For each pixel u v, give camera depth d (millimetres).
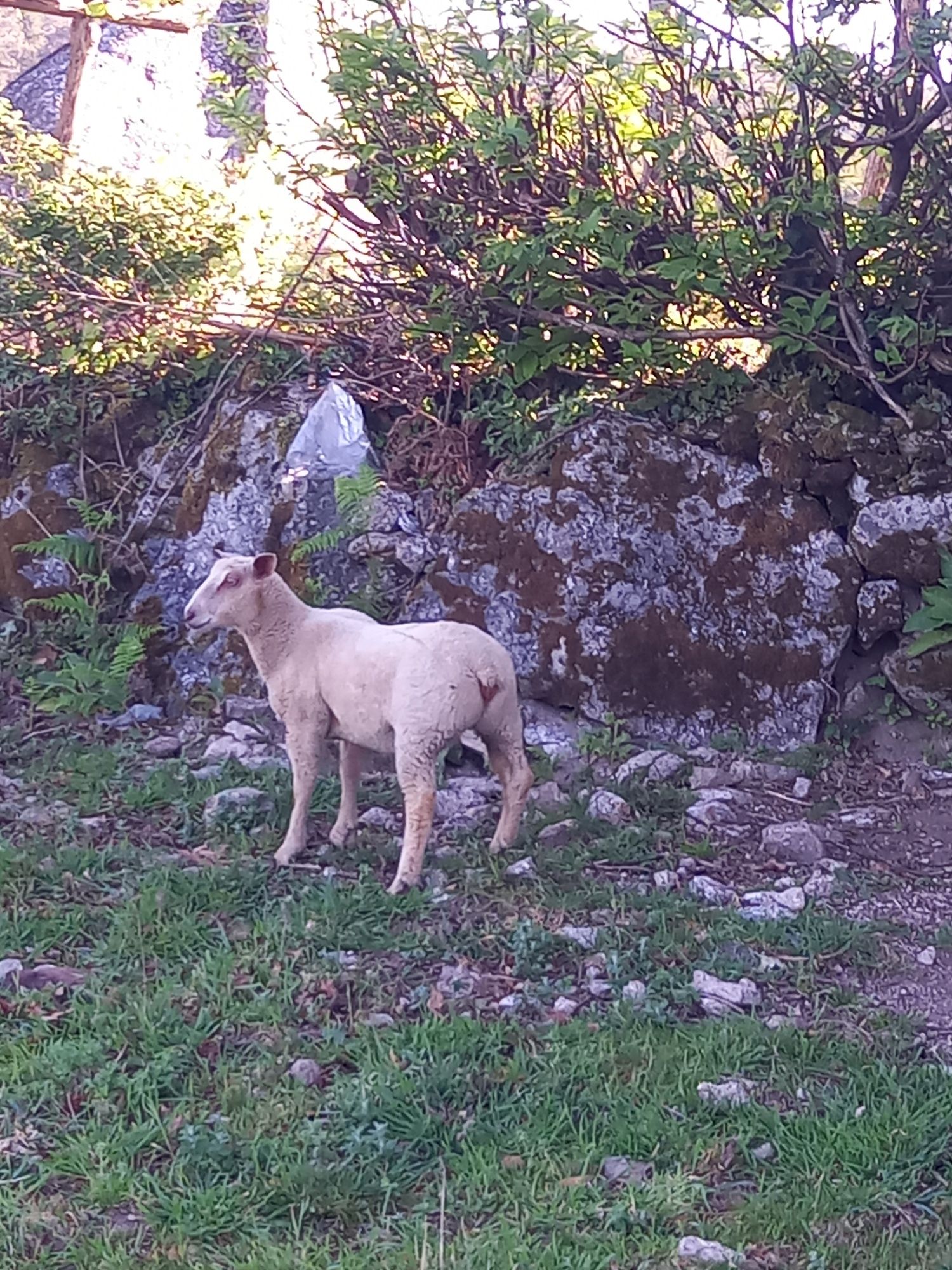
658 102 7234
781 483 7195
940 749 6871
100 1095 4930
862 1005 5379
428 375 7746
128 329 7988
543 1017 5254
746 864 6094
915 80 7066
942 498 7078
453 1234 4617
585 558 7055
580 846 6098
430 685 5723
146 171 9289
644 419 7324
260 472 7551
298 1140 4816
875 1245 4621
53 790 6449
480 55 7062
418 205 7449
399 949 5500
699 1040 5152
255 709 7023
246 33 8203
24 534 7688
